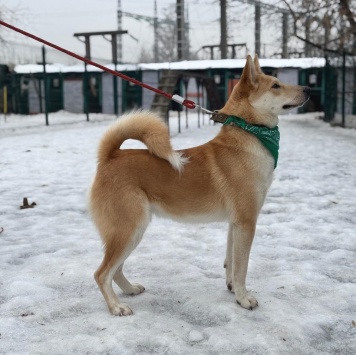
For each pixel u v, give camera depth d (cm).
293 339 279
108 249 314
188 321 311
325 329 297
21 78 2719
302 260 425
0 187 739
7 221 550
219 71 2492
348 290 351
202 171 322
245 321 301
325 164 941
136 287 351
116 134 326
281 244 471
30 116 2567
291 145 1234
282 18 1956
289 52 2095
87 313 319
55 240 477
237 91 338
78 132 1631
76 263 407
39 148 1205
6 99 2667
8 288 355
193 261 425
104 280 314
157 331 288
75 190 718
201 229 518
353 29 1523
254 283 368
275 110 334
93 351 265
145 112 331
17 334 286
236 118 332
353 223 544
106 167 323
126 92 2633
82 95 2752
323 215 573
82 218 566
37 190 718
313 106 2461
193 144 1252
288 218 564
